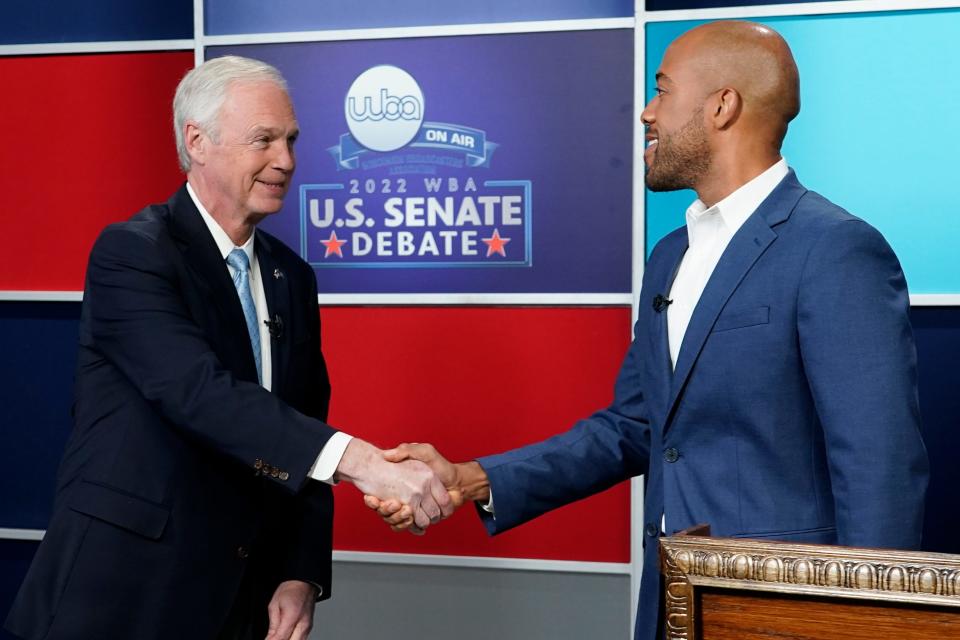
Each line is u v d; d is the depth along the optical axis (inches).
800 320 60.5
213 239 71.9
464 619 106.7
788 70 66.2
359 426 107.0
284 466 66.9
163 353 67.1
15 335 111.8
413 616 107.5
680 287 68.4
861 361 58.2
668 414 65.1
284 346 74.9
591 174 102.1
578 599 104.7
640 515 101.7
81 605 65.8
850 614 42.4
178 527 67.7
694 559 44.3
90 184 109.8
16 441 112.3
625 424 77.3
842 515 57.6
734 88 65.5
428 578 107.1
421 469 71.0
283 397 74.1
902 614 41.7
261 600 75.2
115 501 67.1
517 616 105.8
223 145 70.7
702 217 67.7
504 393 104.7
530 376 104.2
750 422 62.1
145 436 68.4
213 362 67.6
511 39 102.7
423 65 104.3
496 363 104.7
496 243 104.3
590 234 102.6
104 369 70.7
